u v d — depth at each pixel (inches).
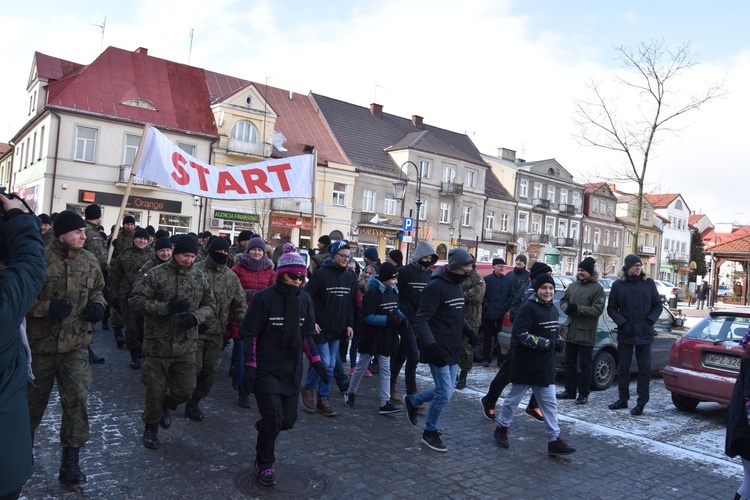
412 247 1596.9
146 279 194.1
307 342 186.4
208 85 1380.4
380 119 1766.7
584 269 308.5
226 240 242.5
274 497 163.3
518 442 234.8
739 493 155.1
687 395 288.8
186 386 199.0
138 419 225.0
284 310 174.1
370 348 265.6
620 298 302.8
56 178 1096.2
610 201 2487.7
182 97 1293.1
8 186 1562.5
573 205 2273.6
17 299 98.9
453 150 1756.9
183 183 363.9
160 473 174.9
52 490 157.8
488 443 230.4
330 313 260.1
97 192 1137.4
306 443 214.2
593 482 194.1
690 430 269.0
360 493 171.2
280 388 172.6
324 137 1542.8
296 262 174.4
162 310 187.9
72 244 163.0
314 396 283.9
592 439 244.7
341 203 1480.1
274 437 171.5
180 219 1236.5
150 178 350.3
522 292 370.0
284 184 399.5
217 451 197.8
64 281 162.4
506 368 258.8
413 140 1664.6
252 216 1314.0
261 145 1332.4
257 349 174.7
